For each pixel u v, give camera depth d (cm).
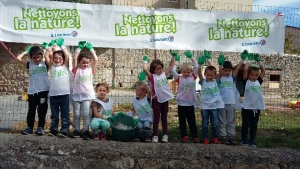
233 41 683
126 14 652
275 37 695
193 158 540
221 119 613
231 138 600
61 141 546
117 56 1466
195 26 671
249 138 646
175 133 677
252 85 600
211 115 594
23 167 527
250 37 688
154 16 658
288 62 2017
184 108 603
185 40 668
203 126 593
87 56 589
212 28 677
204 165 539
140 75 610
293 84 2030
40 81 582
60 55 580
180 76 614
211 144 575
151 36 658
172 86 852
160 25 660
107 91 606
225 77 623
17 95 1242
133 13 654
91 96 584
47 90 585
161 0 2536
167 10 662
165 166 534
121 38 651
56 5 633
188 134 671
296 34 948
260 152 557
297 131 762
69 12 637
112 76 961
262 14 690
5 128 690
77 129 579
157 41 660
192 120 606
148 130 581
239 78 673
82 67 588
